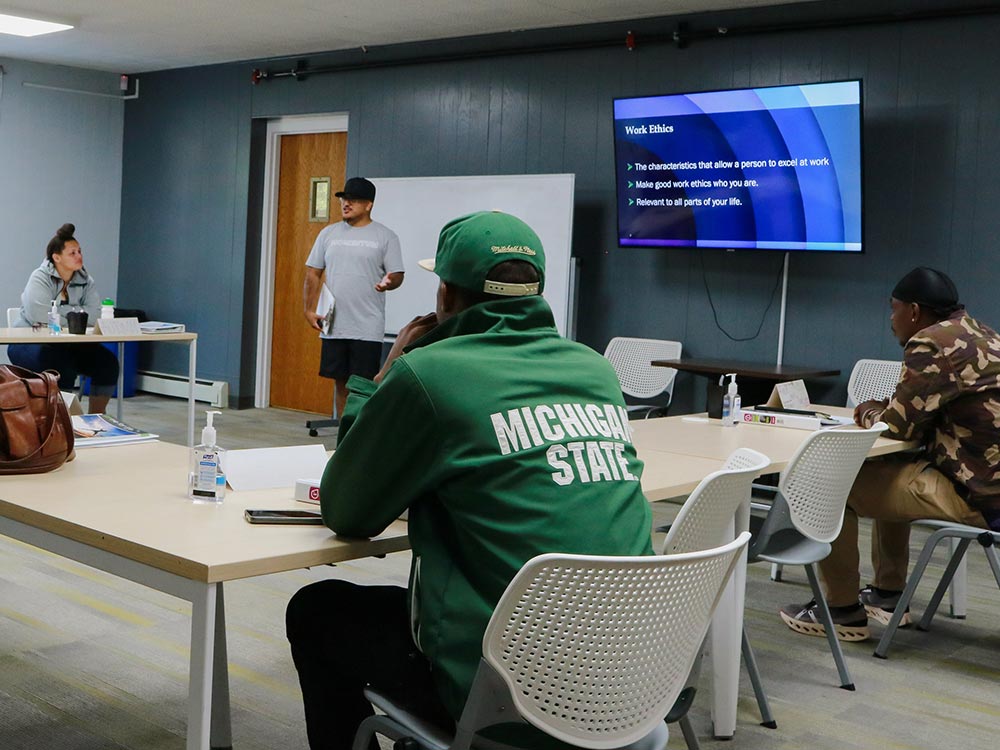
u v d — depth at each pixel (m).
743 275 6.43
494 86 7.52
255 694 2.88
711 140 6.22
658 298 6.80
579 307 7.15
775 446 3.24
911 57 5.76
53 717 2.67
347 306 7.25
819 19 6.05
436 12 6.94
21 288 9.58
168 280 9.80
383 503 1.62
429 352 1.58
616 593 1.45
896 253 5.86
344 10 7.03
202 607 1.50
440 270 1.75
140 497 1.94
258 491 2.07
